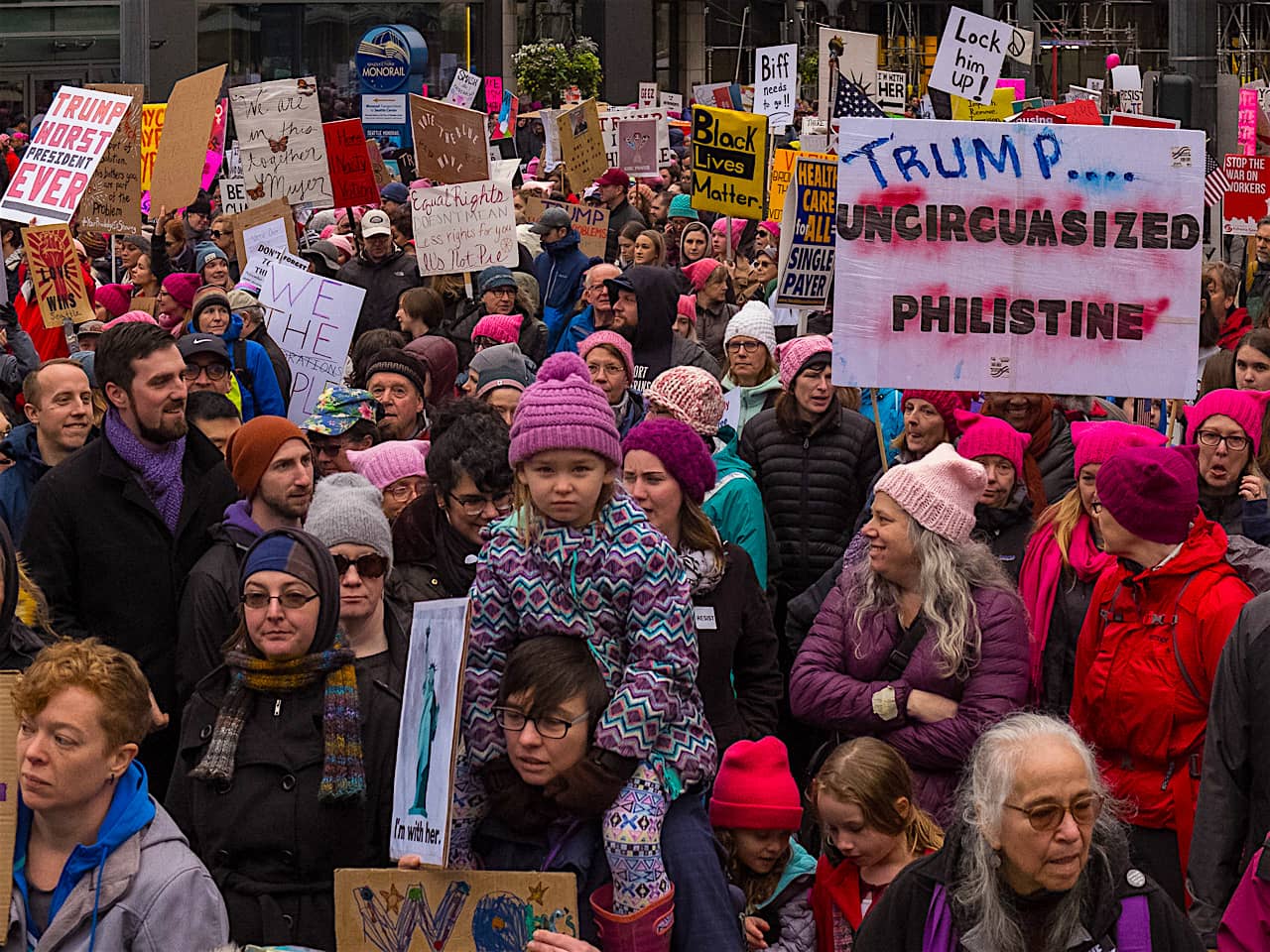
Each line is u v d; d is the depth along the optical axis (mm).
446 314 12766
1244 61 47500
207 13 42625
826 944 4574
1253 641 4648
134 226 11984
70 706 3725
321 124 14000
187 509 5805
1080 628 5613
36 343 10750
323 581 4324
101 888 3771
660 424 5352
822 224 9477
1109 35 50844
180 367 5746
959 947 3570
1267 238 12797
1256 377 7250
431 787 3791
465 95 26328
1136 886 3555
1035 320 6266
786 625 6336
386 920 3885
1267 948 4102
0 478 6652
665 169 21625
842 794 4461
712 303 12414
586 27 44438
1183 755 5043
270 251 12023
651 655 3971
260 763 4281
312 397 9680
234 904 4250
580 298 12586
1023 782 3471
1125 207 6211
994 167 6242
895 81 20266
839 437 7410
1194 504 5086
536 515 4078
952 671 5027
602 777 3863
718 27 51094
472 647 4090
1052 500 6633
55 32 40438
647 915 3857
